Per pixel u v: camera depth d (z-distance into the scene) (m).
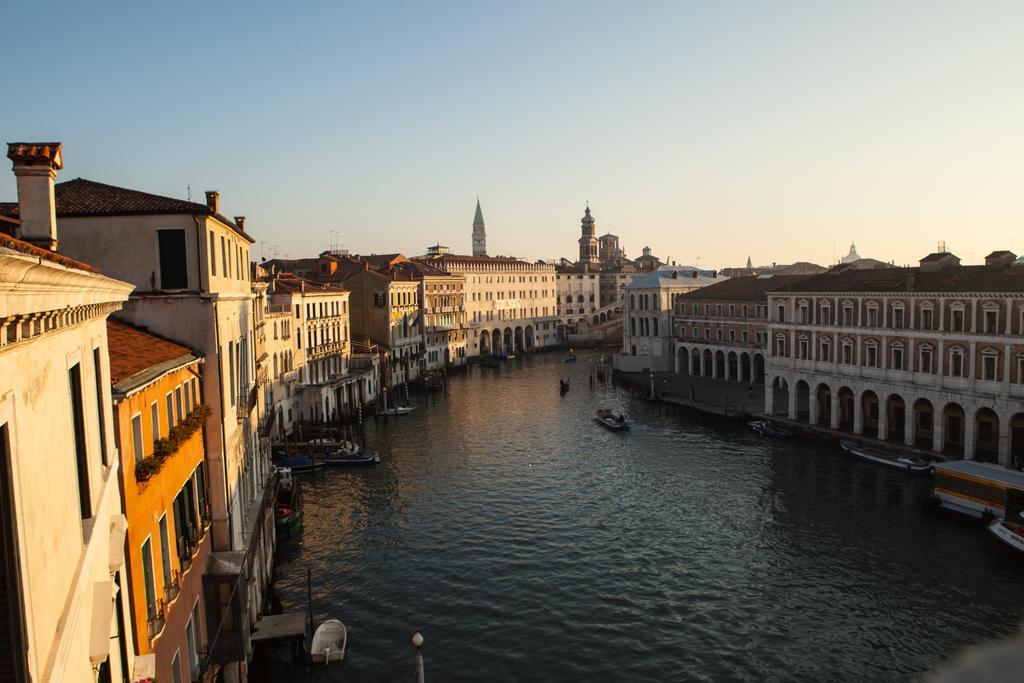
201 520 21.28
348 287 92.69
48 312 7.40
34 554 6.84
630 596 31.47
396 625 29.41
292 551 37.28
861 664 25.77
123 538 11.66
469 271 123.38
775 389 80.56
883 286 54.22
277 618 27.58
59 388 8.34
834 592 31.17
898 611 29.31
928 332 49.97
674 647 27.33
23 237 13.05
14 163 12.94
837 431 57.22
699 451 56.28
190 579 19.19
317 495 46.59
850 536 37.25
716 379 91.69
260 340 48.41
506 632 28.70
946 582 31.66
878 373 53.97
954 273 51.34
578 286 157.62
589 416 72.44
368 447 59.94
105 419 11.98
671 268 107.25
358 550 37.28
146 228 21.73
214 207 26.22
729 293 90.25
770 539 37.28
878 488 45.03
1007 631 27.41
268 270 76.81
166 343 20.95
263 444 37.22
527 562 35.34
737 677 25.33
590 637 28.20
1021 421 46.25
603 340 147.25
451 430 66.50
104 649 9.17
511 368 114.81
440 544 37.88
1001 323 45.38
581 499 44.84
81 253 21.61
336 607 31.03
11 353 6.41
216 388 22.08
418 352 102.56
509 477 50.12
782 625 28.64
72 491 8.73
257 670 26.12
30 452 6.96
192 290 21.92
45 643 7.04
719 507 42.56
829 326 58.47
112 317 21.67
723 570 33.81
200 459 21.58
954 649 26.38
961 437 51.62
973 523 38.00
